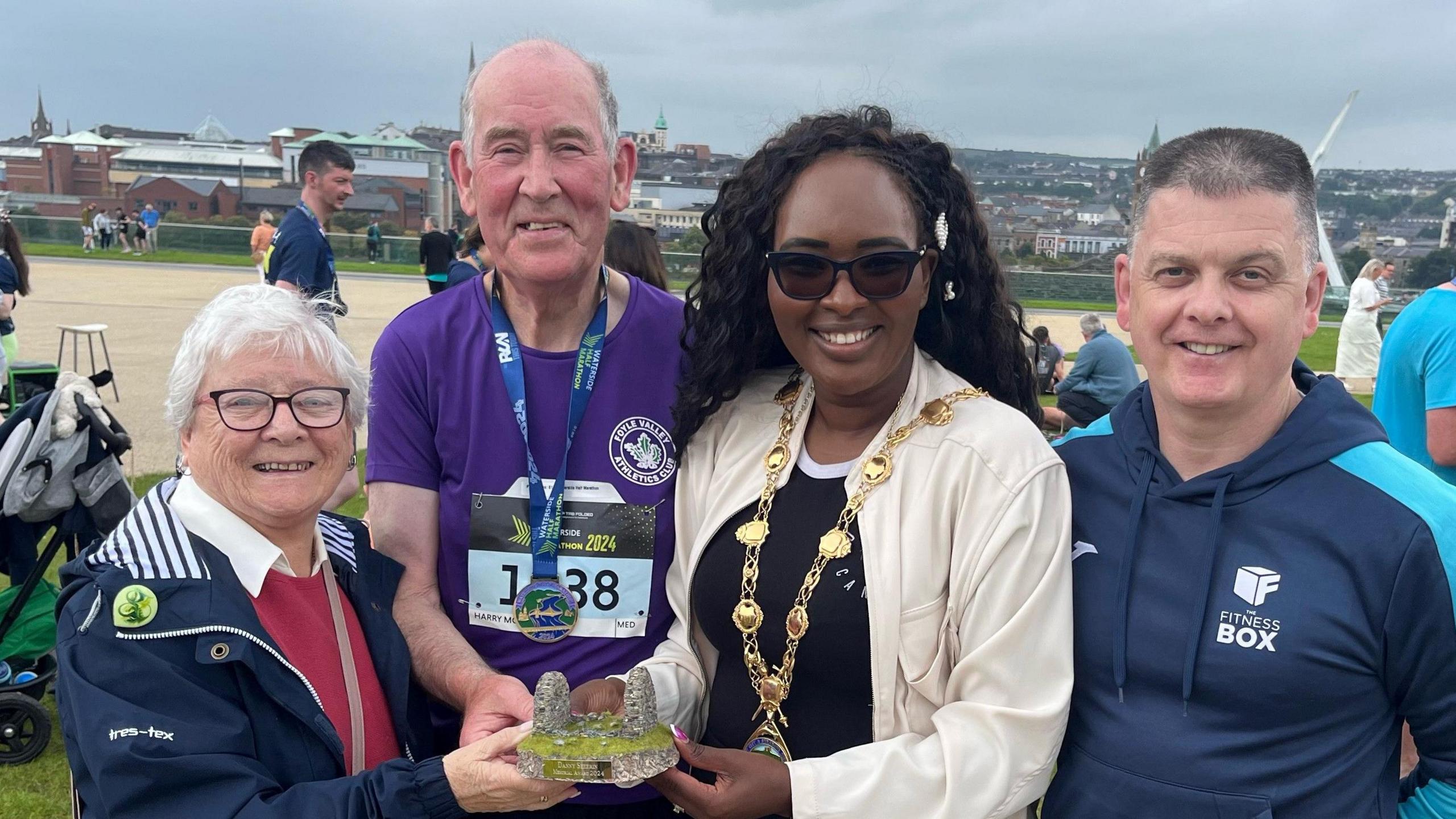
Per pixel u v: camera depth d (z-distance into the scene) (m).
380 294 28.12
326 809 1.91
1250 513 1.92
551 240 2.38
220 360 2.02
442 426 2.50
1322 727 1.84
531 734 1.94
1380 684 1.86
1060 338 23.31
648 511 2.47
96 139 104.38
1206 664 1.88
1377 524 1.82
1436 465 4.07
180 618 1.93
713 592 2.23
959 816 1.89
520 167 2.37
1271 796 1.83
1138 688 1.96
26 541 4.67
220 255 41.62
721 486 2.29
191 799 1.85
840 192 2.00
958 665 1.99
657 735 1.94
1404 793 2.00
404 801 1.95
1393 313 28.91
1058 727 1.95
